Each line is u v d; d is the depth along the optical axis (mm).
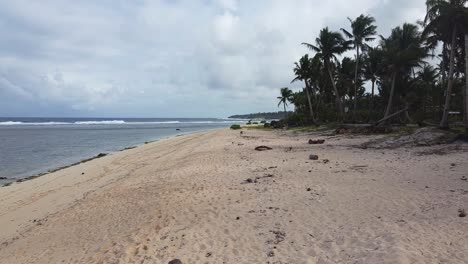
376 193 9570
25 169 23609
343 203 8828
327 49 44938
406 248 5863
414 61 34469
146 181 14023
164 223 8508
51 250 7988
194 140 36719
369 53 45062
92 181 16672
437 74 48500
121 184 14164
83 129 81688
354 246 6262
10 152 33469
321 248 6352
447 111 26047
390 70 36781
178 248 6988
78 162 25578
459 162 13711
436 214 7590
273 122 61156
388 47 36406
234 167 15328
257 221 8039
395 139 21828
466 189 9570
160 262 6449
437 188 9805
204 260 6348
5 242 9234
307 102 59375
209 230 7770
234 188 11242
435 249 5832
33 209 12391
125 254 6977
